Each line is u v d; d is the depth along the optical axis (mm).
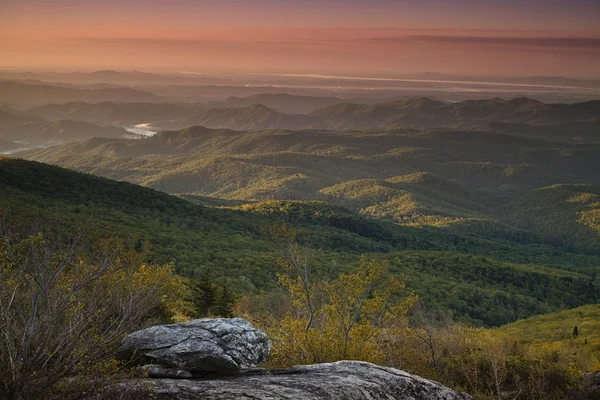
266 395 5301
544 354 20312
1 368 4480
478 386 14836
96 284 6121
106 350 5406
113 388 4887
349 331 13961
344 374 6438
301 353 12891
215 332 7648
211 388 5410
